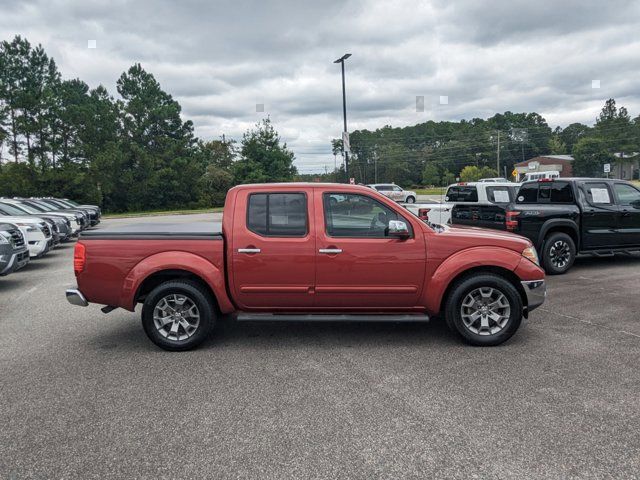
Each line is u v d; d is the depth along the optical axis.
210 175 52.16
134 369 4.81
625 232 9.98
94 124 39.31
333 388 4.29
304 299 5.37
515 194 12.48
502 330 5.32
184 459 3.18
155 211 44.50
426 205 13.24
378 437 3.43
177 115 46.06
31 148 36.34
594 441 3.34
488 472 2.99
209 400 4.07
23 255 9.60
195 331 5.33
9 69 35.50
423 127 103.50
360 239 5.30
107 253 5.27
